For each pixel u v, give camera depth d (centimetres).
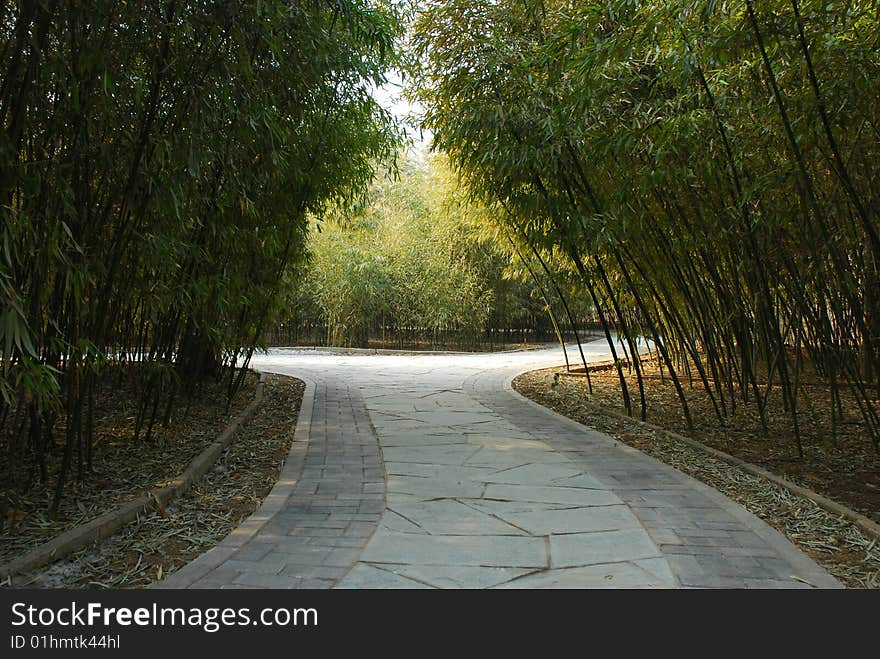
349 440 468
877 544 261
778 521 292
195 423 517
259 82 370
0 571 219
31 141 263
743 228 445
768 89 362
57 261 260
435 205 1302
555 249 708
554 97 479
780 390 682
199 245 413
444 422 544
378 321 1605
